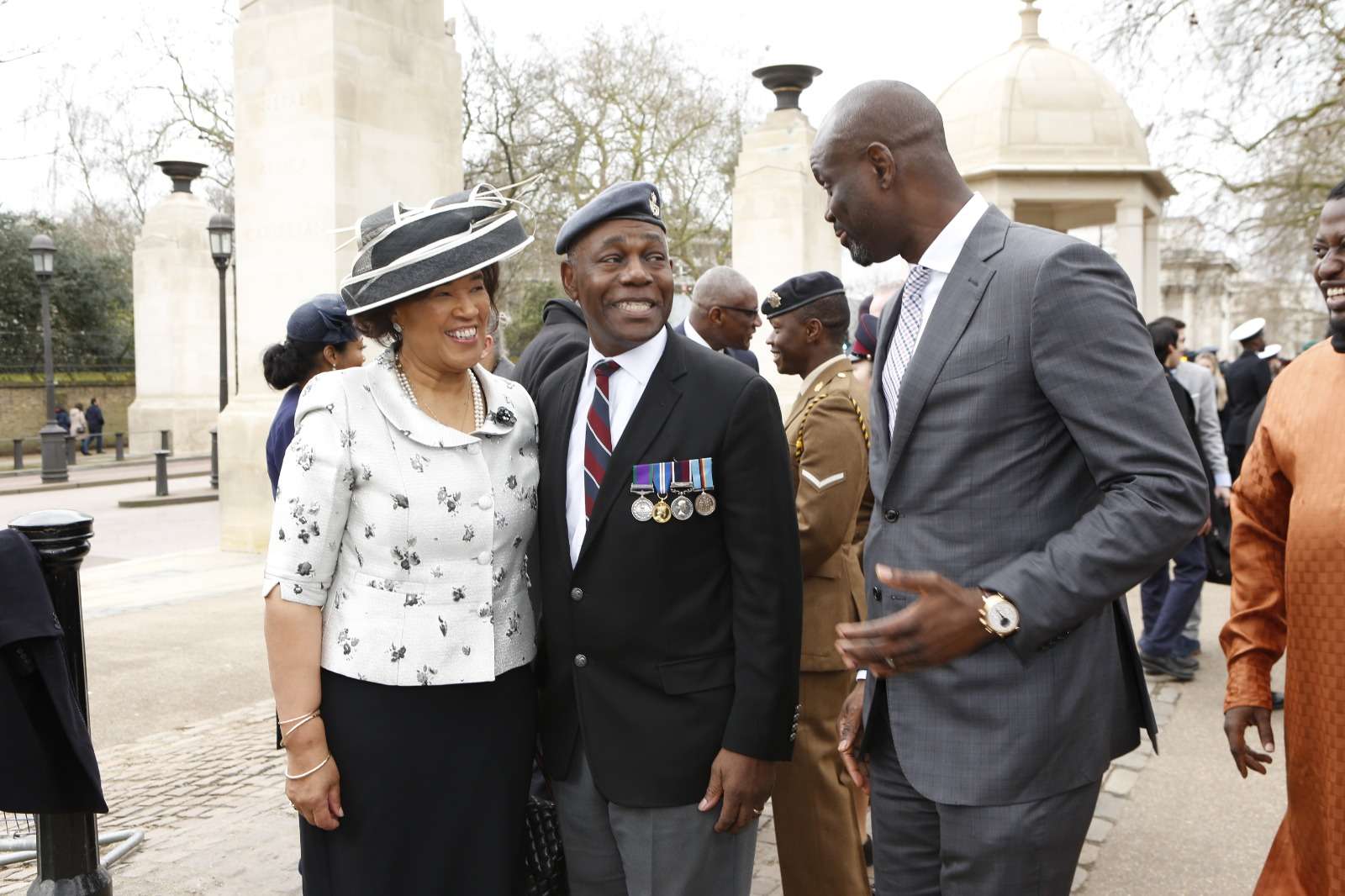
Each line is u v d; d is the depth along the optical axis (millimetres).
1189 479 1810
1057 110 13914
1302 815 2182
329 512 2158
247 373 10516
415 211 2221
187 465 24172
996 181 13922
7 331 32219
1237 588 2445
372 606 2184
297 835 4047
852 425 2996
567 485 2342
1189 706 5520
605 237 2240
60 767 3055
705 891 2283
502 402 2369
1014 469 1991
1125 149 13961
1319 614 2107
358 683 2178
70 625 3160
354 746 2170
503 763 2273
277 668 2166
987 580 1889
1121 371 1854
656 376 2293
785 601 2227
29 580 2943
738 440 2229
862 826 3332
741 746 2191
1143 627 6547
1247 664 2393
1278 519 2377
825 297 3324
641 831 2254
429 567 2199
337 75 9719
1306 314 32375
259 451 10398
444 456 2232
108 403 32969
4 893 3580
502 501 2293
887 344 2266
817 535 2936
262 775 4688
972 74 14562
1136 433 1832
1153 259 15750
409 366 2303
